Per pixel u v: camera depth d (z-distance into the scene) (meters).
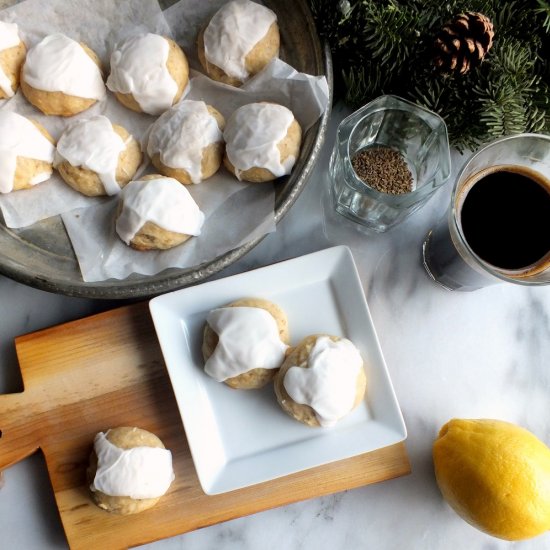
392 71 0.63
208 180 0.64
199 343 0.65
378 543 0.66
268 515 0.66
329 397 0.61
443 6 0.61
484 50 0.58
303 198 0.68
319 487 0.65
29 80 0.63
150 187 0.61
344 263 0.65
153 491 0.62
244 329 0.62
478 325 0.68
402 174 0.66
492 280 0.63
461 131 0.64
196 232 0.63
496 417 0.67
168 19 0.65
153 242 0.62
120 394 0.65
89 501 0.64
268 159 0.62
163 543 0.65
